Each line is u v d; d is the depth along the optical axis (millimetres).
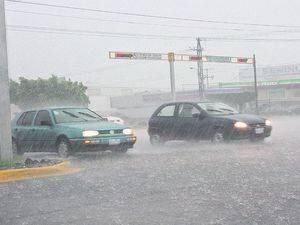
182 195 6676
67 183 8078
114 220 5445
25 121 13570
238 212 5656
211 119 14086
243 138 13547
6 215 5844
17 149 13578
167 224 5227
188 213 5668
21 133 13383
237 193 6711
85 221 5441
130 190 7164
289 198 6324
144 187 7363
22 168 9492
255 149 12297
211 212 5688
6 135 10562
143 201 6371
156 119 15617
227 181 7637
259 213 5590
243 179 7777
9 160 10508
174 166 9539
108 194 6922
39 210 6055
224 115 14289
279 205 5957
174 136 15000
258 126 13812
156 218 5484
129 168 9500
